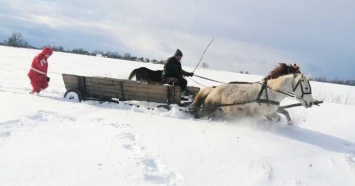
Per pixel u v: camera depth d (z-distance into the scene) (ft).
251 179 17.65
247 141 23.57
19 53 143.54
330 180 19.16
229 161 19.75
